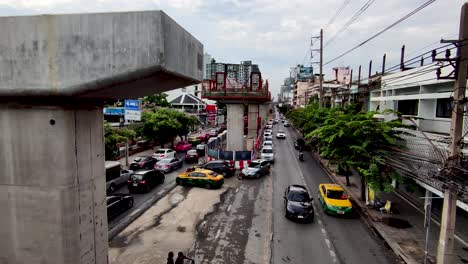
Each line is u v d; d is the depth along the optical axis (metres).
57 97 6.43
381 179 14.88
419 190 17.94
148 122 33.38
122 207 15.80
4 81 6.21
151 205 17.34
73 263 6.92
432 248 12.11
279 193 20.38
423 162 11.91
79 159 7.07
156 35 5.78
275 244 12.62
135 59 5.88
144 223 14.60
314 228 14.46
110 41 5.92
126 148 27.45
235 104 32.22
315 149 38.50
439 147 12.38
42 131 6.61
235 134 32.34
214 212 16.33
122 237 12.95
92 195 7.61
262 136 54.56
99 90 6.22
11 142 6.72
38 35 6.07
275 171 27.53
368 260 11.45
